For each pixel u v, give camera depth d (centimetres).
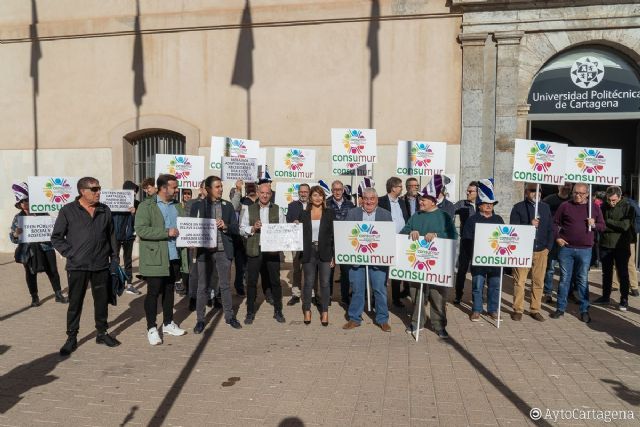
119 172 1170
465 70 1001
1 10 1207
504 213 999
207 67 1123
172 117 1141
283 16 1077
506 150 995
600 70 993
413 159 823
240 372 489
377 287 628
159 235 562
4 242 1237
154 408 412
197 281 641
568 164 685
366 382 464
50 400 428
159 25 1130
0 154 1227
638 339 591
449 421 389
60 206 747
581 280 666
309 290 652
